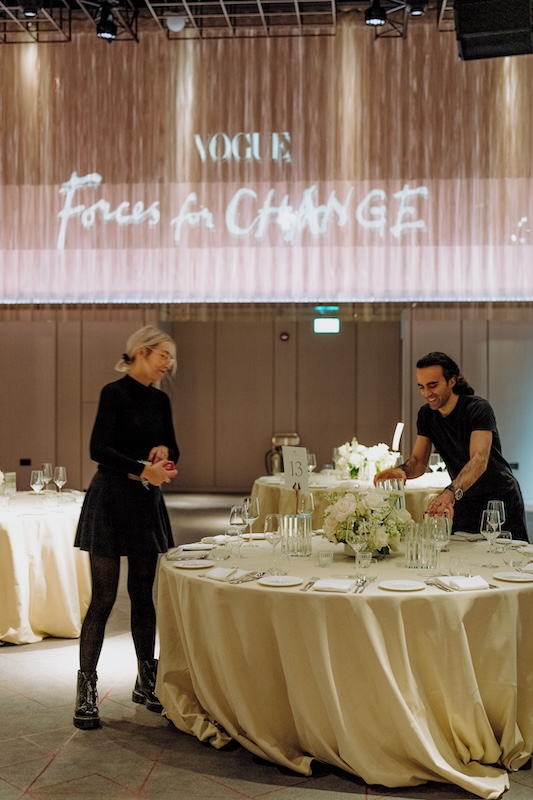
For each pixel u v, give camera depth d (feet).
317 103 33.83
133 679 14.94
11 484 20.45
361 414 47.11
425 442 15.07
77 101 34.60
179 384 47.52
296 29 33.55
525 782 10.71
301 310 34.65
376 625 10.37
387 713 10.41
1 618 17.22
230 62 33.86
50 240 35.40
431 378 14.21
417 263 34.22
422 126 33.68
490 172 33.76
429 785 10.62
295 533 11.88
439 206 33.96
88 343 39.70
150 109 34.37
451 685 10.62
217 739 11.73
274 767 11.19
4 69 34.73
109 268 35.24
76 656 16.44
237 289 34.81
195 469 47.67
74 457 39.73
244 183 34.42
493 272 34.06
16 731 12.52
